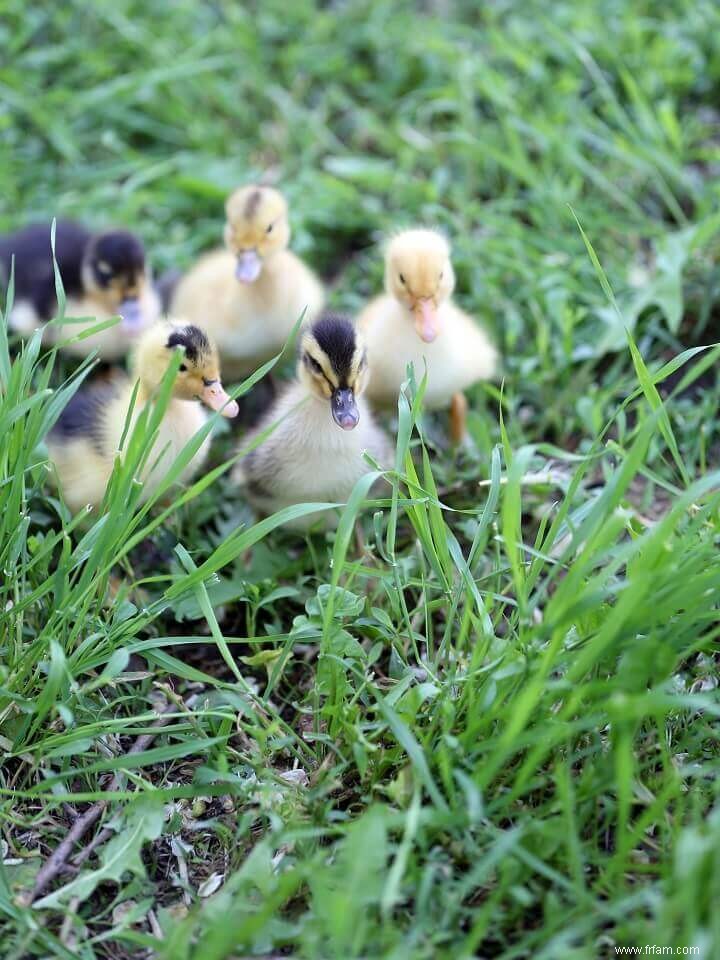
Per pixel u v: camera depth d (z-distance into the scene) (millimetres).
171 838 871
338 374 947
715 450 1043
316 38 1384
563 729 821
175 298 1108
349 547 996
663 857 824
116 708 913
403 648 902
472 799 808
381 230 1218
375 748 856
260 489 983
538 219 1185
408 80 1354
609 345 1075
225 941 790
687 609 851
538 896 822
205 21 1393
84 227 1152
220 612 981
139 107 1325
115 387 1002
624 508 936
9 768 880
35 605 914
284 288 1072
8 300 918
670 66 1298
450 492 1028
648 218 1194
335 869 816
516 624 906
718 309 1106
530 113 1265
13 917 830
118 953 835
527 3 1384
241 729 878
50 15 1375
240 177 1253
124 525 879
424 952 799
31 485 976
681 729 875
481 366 1045
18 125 1306
